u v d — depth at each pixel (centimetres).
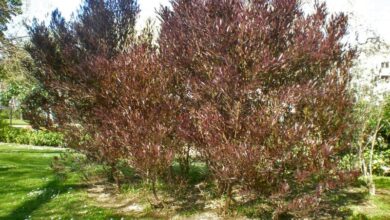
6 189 843
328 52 550
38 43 843
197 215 618
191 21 610
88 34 848
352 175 536
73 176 973
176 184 715
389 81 675
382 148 876
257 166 516
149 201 665
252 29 543
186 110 626
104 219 611
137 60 647
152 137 584
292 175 576
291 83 573
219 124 536
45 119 827
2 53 1847
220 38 549
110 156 675
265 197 573
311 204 514
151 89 622
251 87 534
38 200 739
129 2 902
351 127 593
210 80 562
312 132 537
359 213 573
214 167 585
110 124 686
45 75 838
